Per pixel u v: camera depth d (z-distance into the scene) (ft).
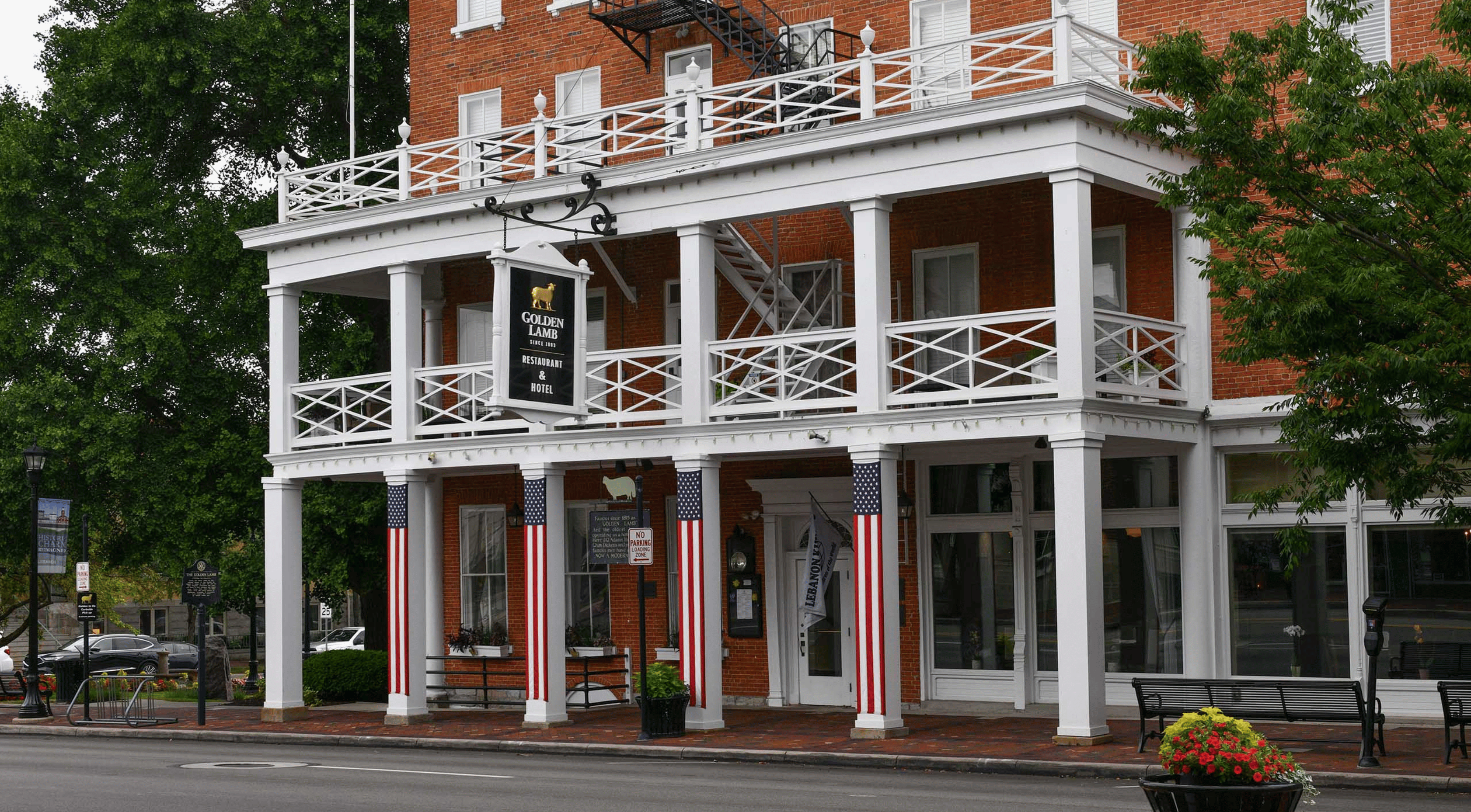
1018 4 76.18
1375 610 51.88
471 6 94.73
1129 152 63.87
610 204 72.38
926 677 76.28
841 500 78.79
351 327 106.52
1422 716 64.08
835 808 44.32
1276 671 67.82
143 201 105.09
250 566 105.81
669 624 84.07
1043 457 73.92
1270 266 60.29
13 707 101.76
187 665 153.99
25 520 102.89
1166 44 52.39
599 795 48.55
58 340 103.50
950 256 75.92
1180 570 71.00
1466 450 47.93
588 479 87.66
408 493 77.05
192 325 106.83
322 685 95.09
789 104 68.44
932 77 66.23
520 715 81.76
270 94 106.32
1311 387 48.96
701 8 81.10
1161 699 56.39
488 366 75.15
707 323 70.13
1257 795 29.58
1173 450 69.56
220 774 57.26
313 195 82.53
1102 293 71.87
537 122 75.10
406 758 64.44
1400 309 46.57
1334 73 50.19
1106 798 46.44
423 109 95.50
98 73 103.14
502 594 90.07
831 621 79.61
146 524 103.86
